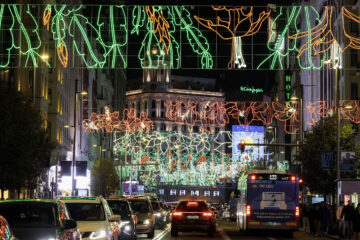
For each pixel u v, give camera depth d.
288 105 133.50
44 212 16.94
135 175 166.12
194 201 40.81
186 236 41.16
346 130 58.25
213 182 196.62
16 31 67.56
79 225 21.05
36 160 45.72
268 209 38.84
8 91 44.72
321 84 95.81
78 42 103.62
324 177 57.34
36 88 69.88
